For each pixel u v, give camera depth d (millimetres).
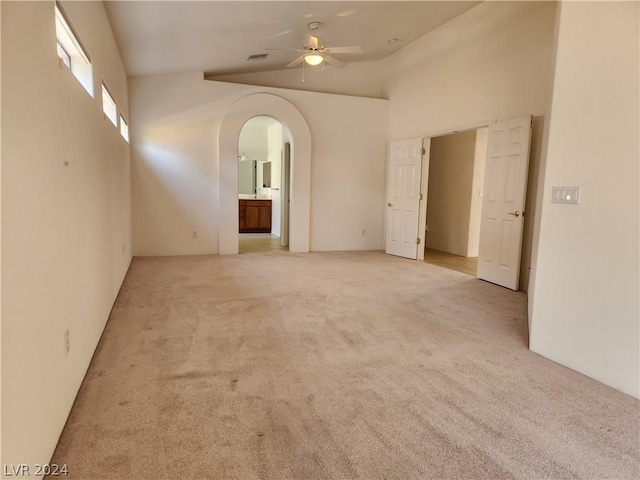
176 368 2344
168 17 3811
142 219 5988
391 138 6969
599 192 2262
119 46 4336
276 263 5711
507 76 4680
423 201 6254
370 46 6164
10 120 1151
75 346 1969
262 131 10562
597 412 1976
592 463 1604
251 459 1586
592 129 2291
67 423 1777
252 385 2166
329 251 6961
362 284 4520
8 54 1148
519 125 4359
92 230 2486
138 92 5746
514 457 1629
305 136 6535
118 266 3939
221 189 6223
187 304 3602
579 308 2387
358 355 2584
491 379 2299
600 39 2234
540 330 2645
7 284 1105
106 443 1653
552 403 2049
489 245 4785
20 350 1200
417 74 6242
